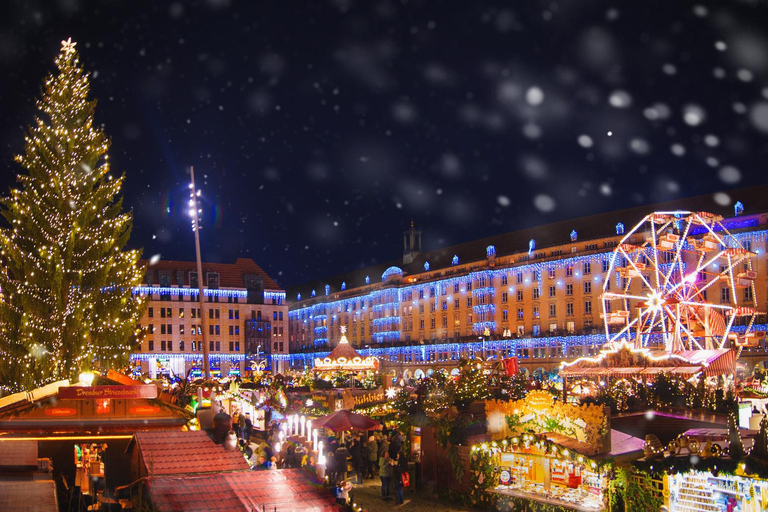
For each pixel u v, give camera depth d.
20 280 38.03
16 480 12.05
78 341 37.12
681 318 43.31
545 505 18.38
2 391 35.78
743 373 58.22
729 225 83.94
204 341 37.72
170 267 116.69
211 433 13.77
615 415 21.77
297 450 20.31
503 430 21.05
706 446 15.40
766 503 13.80
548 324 103.00
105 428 16.69
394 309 131.62
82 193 39.22
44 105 39.44
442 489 22.44
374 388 43.25
